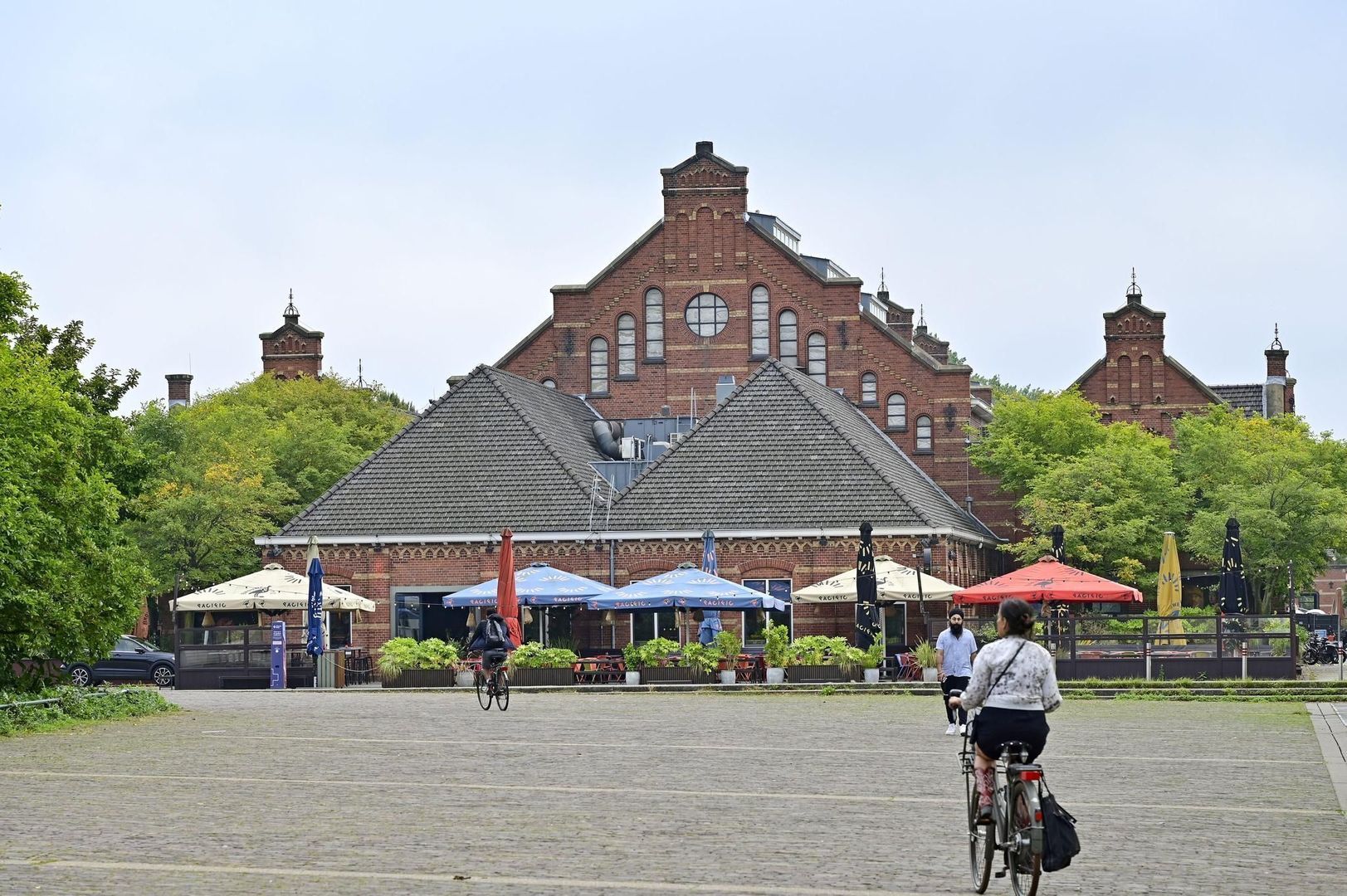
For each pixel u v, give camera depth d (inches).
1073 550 2241.6
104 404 1841.8
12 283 1438.2
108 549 1182.9
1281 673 1592.0
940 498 2346.2
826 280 2480.3
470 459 2156.7
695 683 1657.2
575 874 500.7
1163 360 2593.5
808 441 2105.1
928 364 2471.7
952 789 720.3
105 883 480.7
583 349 2516.0
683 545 2038.6
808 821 616.1
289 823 600.7
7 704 1018.1
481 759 837.2
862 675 1680.6
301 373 2992.1
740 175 2497.5
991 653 479.8
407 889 473.1
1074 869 522.6
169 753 853.2
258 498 2426.2
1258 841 579.5
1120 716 1208.8
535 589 1787.6
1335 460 2380.7
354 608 1895.9
